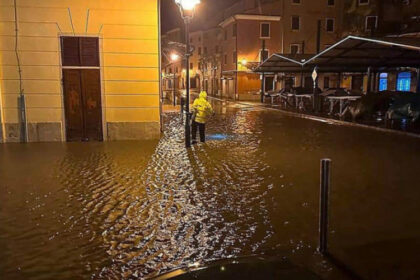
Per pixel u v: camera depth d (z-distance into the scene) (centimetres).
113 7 1283
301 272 406
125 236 520
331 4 4356
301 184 774
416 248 473
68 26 1273
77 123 1318
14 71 1270
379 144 1255
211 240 505
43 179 812
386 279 399
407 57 2098
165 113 2450
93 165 944
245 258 435
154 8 1300
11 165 943
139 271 427
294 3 4291
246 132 1585
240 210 619
